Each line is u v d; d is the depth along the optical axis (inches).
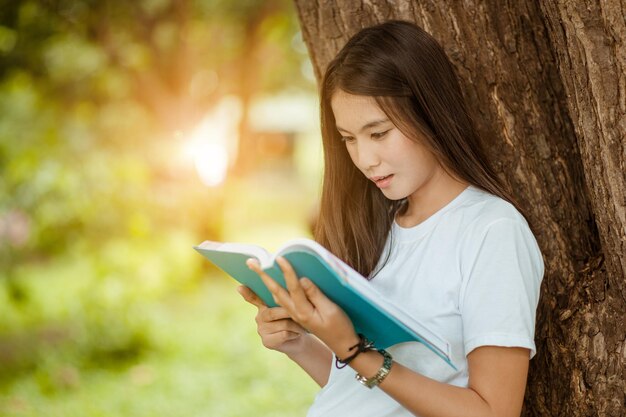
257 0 398.0
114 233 317.1
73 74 387.5
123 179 320.5
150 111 396.5
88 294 298.8
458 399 55.6
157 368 246.7
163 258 357.4
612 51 63.1
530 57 76.5
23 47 315.6
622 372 69.2
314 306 55.2
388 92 60.7
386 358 56.4
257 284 61.7
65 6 321.7
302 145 995.3
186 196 398.6
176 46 386.6
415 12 78.0
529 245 60.1
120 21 362.0
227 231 425.1
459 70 77.0
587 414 71.3
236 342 271.7
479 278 58.4
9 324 301.1
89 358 254.7
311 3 83.8
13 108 353.7
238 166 415.5
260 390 222.8
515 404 56.2
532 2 76.4
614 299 70.0
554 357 73.5
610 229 67.7
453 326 60.5
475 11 76.3
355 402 65.7
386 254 69.1
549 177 76.0
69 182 297.6
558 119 76.6
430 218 64.4
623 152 64.7
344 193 71.4
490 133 76.8
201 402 214.8
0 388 224.8
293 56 483.5
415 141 62.1
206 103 420.5
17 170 289.6
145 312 291.1
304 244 51.5
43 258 428.5
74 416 204.5
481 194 63.9
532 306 58.4
